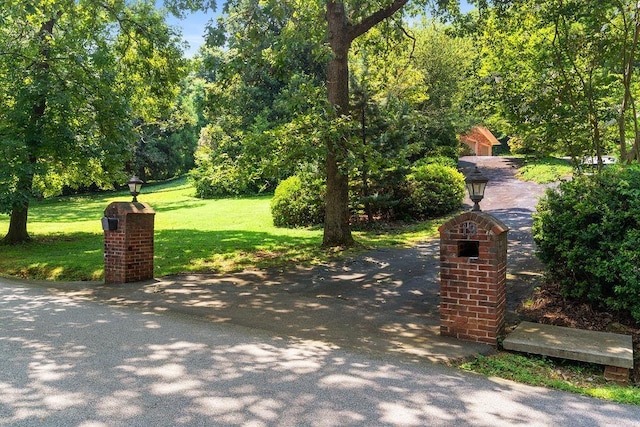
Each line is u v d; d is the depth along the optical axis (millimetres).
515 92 9438
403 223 15055
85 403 3537
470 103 10734
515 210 14930
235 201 23953
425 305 7145
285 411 3459
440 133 24562
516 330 5641
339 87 11375
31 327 5750
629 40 8734
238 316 6465
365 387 3975
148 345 5031
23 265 10695
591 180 6676
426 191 15445
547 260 6727
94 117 14086
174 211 20922
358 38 14727
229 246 11914
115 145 14062
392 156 13922
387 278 8781
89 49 14430
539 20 9391
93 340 5203
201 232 14602
